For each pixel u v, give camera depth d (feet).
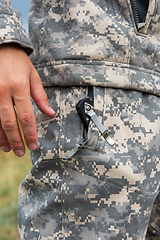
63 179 2.77
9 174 10.53
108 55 2.74
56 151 2.74
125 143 2.78
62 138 2.73
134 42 2.85
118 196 2.73
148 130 2.91
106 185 2.71
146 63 2.94
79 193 2.71
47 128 2.84
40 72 2.93
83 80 2.69
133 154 2.79
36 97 2.60
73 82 2.71
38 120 2.93
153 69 3.03
